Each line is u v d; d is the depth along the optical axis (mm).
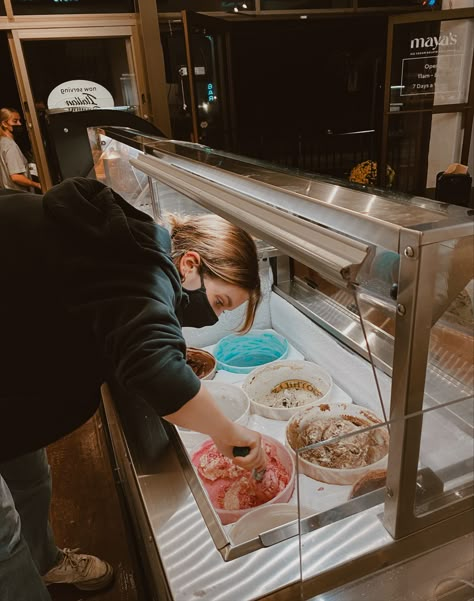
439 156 4582
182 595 620
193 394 690
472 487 626
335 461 626
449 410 550
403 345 505
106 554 1502
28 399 831
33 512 1237
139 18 4359
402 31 4027
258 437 802
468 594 600
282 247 604
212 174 945
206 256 1118
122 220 728
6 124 4172
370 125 5586
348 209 562
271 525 800
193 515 740
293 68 5266
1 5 4102
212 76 4766
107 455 1933
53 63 4492
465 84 4121
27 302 746
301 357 1444
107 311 698
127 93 4766
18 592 964
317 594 614
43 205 781
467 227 454
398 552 627
